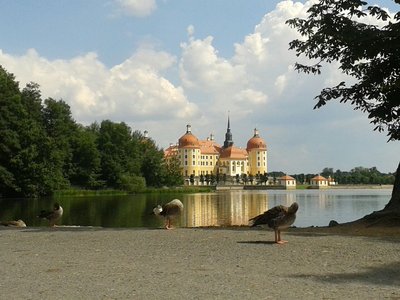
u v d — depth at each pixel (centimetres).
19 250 1384
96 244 1480
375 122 2341
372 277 968
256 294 831
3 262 1183
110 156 12744
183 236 1647
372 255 1223
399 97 2209
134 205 6694
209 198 9900
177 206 1998
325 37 2175
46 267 1105
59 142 9769
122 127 13400
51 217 2495
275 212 1445
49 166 8544
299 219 4434
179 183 16975
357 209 5984
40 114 9575
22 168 7944
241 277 972
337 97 2319
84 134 11706
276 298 805
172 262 1150
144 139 15925
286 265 1099
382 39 2052
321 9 2175
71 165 11206
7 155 7806
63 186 9494
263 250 1313
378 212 2139
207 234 1700
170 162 16938
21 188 8088
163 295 832
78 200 8050
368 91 2291
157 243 1476
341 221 4191
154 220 4322
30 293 858
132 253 1292
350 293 836
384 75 2223
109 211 5500
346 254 1238
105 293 852
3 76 8038
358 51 2088
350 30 2077
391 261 1141
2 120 7662
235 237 1602
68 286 909
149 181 15500
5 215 4619
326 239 1533
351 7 2120
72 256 1258
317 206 6738
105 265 1119
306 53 2283
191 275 995
